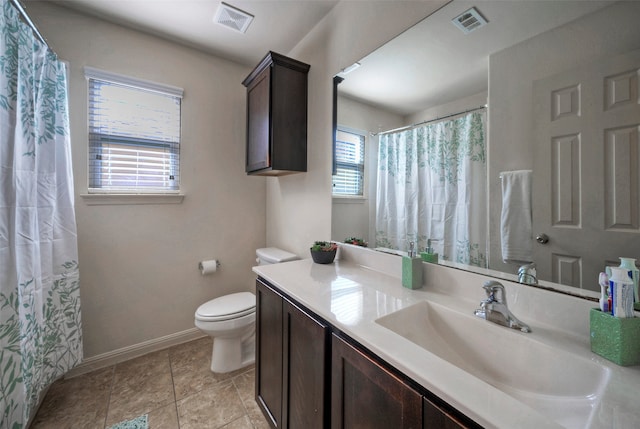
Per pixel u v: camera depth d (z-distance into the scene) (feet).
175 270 7.06
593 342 2.16
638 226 2.20
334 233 5.75
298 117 6.26
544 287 2.77
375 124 4.78
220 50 7.22
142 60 6.42
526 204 2.91
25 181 3.98
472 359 2.75
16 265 3.56
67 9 5.60
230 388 5.48
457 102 3.57
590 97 2.44
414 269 3.76
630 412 1.59
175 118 6.95
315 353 3.14
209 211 7.53
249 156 6.90
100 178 6.06
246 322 5.93
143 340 6.66
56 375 4.94
